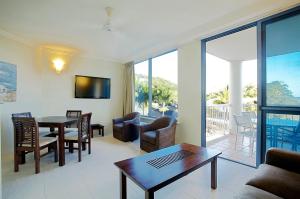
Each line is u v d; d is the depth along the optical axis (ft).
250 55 15.97
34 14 8.79
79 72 16.10
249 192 4.16
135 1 7.65
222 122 16.44
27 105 12.72
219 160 10.14
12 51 11.53
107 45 13.74
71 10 8.39
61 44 13.43
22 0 7.54
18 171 8.56
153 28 10.55
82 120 10.38
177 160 6.28
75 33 11.30
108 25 9.56
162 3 7.82
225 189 6.94
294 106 7.62
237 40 12.31
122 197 5.81
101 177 8.00
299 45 7.47
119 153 11.35
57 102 14.85
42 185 7.27
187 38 11.52
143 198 6.39
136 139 14.96
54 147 9.91
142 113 17.58
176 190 6.86
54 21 9.59
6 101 11.03
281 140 8.08
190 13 8.75
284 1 7.29
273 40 8.18
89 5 7.95
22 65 12.32
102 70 17.48
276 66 8.11
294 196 4.01
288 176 4.81
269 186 4.36
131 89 17.69
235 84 17.19
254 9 8.08
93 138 15.43
